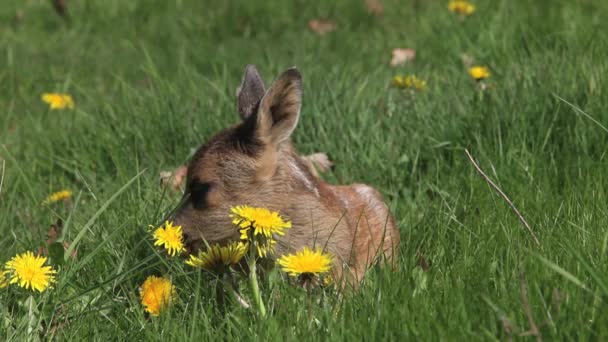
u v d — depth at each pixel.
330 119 11.43
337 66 13.95
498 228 8.15
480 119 10.78
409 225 9.07
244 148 8.14
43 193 11.06
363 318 6.80
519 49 13.42
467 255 7.82
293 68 8.07
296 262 7.16
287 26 17.92
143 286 7.72
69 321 7.77
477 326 6.46
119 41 17.92
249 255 7.86
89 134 12.26
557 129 10.34
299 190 8.20
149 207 9.60
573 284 6.73
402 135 11.02
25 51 17.50
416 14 17.61
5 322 7.62
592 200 8.55
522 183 9.38
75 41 18.09
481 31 14.78
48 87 15.44
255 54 16.22
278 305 7.32
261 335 6.82
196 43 17.12
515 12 15.65
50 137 12.52
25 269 7.55
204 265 7.28
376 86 12.89
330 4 18.34
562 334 6.24
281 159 8.24
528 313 6.06
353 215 8.52
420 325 6.50
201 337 7.12
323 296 7.49
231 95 12.64
